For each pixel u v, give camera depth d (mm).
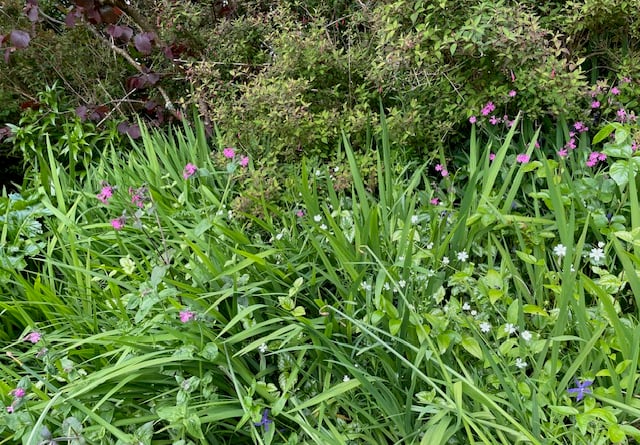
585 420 1279
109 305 2014
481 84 2520
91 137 3609
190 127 3529
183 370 1633
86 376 1606
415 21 2383
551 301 1828
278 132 2664
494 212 1873
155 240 2223
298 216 2299
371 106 2961
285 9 3148
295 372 1625
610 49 2762
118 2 3338
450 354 1628
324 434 1550
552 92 2361
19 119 3918
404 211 2156
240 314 1594
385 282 1756
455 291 1807
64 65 3877
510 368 1601
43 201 2447
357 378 1533
